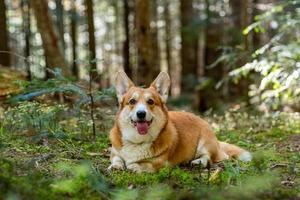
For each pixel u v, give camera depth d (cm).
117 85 611
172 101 1759
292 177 552
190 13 1931
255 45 1639
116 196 438
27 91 760
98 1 2559
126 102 584
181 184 512
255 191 453
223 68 1809
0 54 1456
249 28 1003
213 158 645
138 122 560
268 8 1441
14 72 1102
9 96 913
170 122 606
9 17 2198
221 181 507
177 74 2795
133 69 2100
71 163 587
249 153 660
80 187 453
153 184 509
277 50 1003
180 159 609
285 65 953
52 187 447
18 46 2295
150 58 1260
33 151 647
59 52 1188
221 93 1744
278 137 859
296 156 667
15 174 463
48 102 897
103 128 806
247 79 1391
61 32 1873
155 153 579
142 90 583
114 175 547
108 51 2759
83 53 2480
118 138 593
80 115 777
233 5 1850
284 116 986
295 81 935
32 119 729
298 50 965
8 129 762
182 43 1959
